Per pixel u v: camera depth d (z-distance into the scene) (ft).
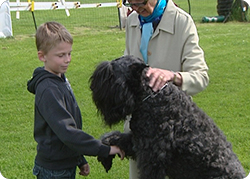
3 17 39.22
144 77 9.18
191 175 9.02
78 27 45.93
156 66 10.71
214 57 32.24
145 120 8.99
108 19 51.29
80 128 10.29
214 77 27.58
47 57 9.39
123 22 45.19
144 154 8.95
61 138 8.98
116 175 14.89
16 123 19.85
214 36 40.65
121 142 9.86
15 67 29.19
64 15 54.24
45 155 9.54
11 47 35.32
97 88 9.44
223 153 9.14
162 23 10.57
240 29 45.57
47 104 9.02
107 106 9.44
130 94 9.07
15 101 22.82
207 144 8.91
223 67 29.71
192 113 9.19
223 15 55.26
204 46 36.04
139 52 11.11
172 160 8.98
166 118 8.84
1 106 21.99
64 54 9.40
